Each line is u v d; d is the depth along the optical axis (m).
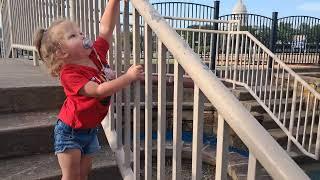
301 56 13.69
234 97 1.44
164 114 1.97
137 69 1.91
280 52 13.36
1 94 3.01
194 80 1.60
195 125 1.66
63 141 2.13
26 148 2.72
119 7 2.35
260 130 1.29
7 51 6.81
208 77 1.53
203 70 1.57
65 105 2.16
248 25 11.87
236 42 7.68
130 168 2.56
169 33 1.79
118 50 2.41
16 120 2.87
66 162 2.16
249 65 7.58
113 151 2.74
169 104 5.99
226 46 8.16
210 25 9.89
